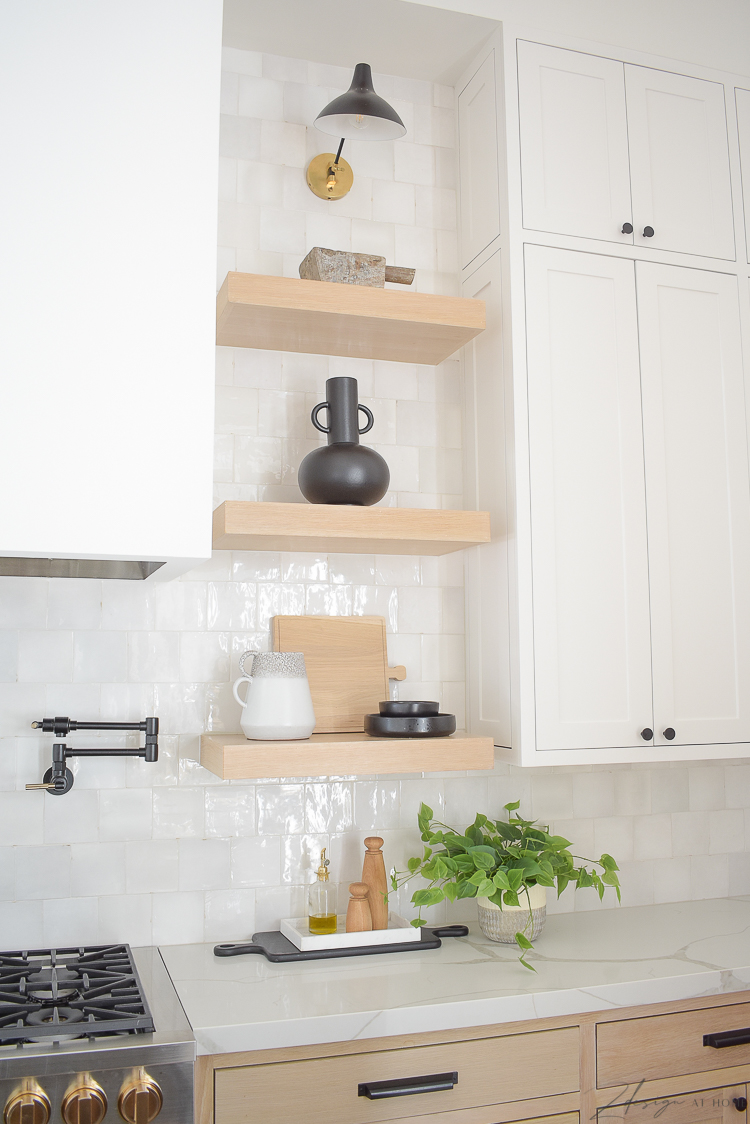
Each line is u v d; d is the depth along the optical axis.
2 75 1.53
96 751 1.87
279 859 2.08
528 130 2.16
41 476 1.47
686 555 2.18
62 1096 1.32
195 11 1.67
